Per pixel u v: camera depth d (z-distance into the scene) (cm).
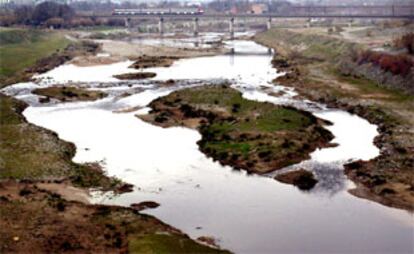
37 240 3928
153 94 9694
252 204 4859
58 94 9656
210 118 7662
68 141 6800
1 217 4247
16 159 5816
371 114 7950
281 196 5041
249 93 9600
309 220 4512
